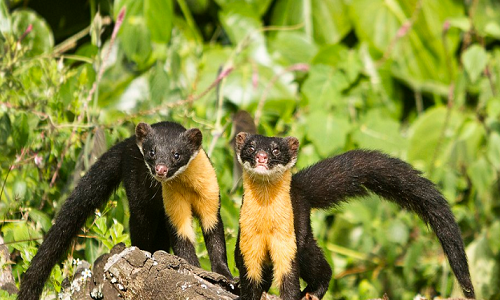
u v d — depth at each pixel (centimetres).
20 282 950
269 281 847
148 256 782
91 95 1204
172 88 1410
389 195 912
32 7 1662
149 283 761
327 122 1410
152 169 912
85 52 1441
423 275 1388
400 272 1404
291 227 789
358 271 1413
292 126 1434
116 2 1456
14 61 1198
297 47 1689
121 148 992
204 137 1202
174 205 914
